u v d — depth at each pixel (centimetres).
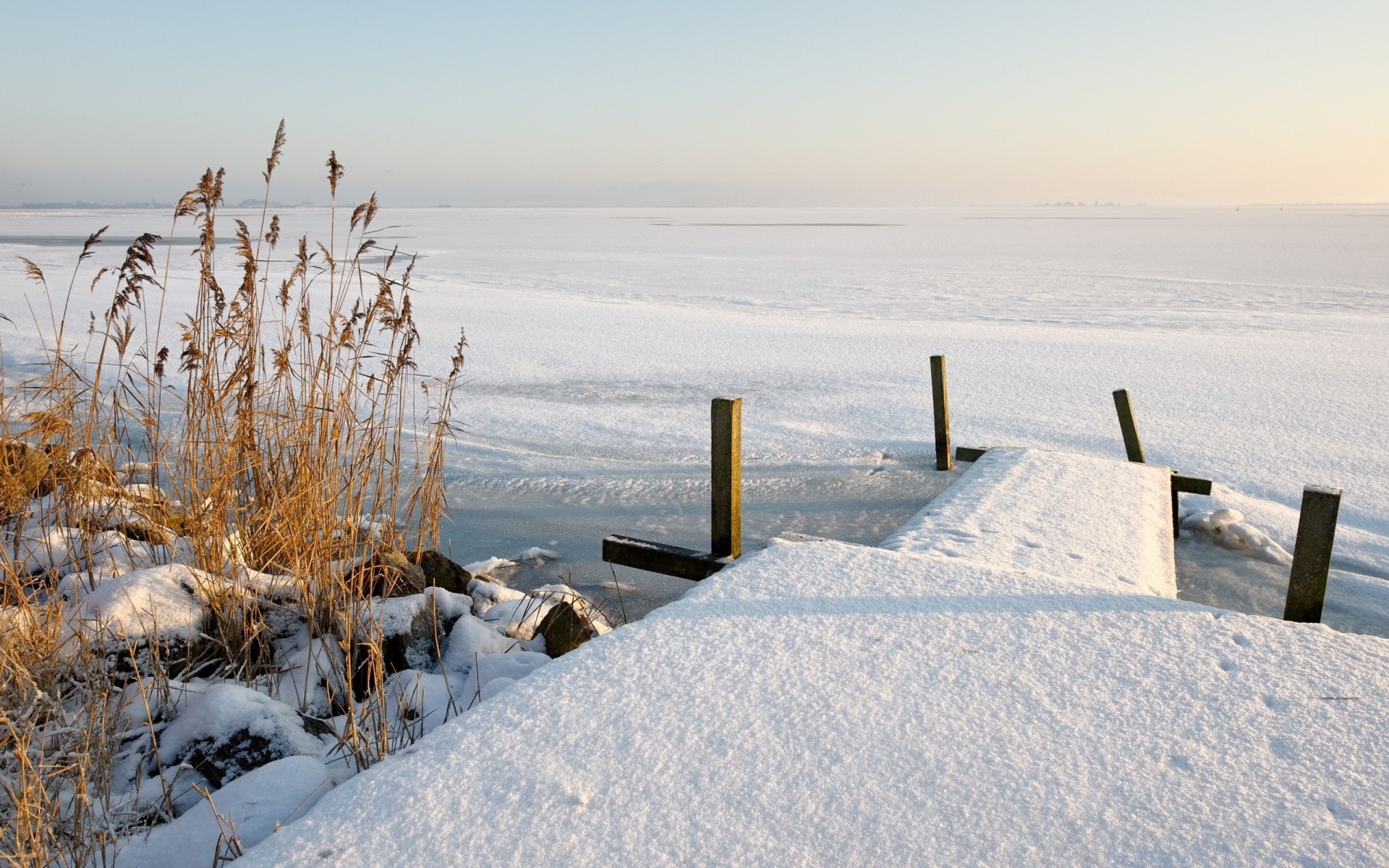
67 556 400
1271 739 245
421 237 7275
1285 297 2358
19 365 1130
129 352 1262
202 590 358
